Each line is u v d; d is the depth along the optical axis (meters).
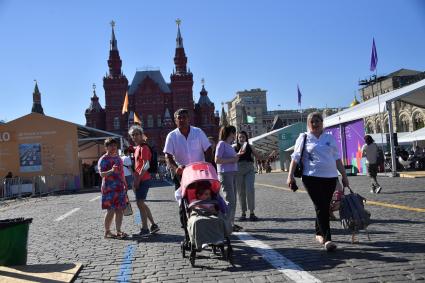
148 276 5.85
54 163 33.19
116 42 109.69
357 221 6.63
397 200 12.33
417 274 5.10
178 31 113.00
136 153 9.14
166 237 8.78
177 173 6.94
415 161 29.80
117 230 8.98
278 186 22.31
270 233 8.46
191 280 5.54
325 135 6.84
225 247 7.38
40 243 8.87
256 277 5.46
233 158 8.84
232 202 8.91
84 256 7.35
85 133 38.41
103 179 8.99
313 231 8.40
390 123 23.12
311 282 5.08
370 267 5.52
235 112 171.38
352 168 27.66
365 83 85.06
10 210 18.00
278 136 49.88
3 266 6.52
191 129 7.29
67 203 19.67
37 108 108.75
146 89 108.06
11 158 32.94
